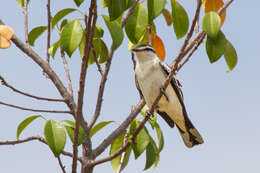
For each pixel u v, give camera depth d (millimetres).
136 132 8711
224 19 9375
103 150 8859
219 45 7629
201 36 9305
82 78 7180
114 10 6926
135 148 8820
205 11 9367
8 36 6605
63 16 9031
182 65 9148
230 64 9812
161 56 10609
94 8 6598
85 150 8539
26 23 8820
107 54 9750
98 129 9422
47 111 8086
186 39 7484
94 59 8984
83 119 8578
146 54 10656
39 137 7949
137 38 8172
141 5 8281
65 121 8297
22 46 8102
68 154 8141
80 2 7676
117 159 9734
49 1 8633
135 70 11000
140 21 8203
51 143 7531
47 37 8680
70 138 7980
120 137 9891
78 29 8039
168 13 10273
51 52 9578
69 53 7918
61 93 8414
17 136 8406
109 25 7953
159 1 7832
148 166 9172
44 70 8398
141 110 10117
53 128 7680
